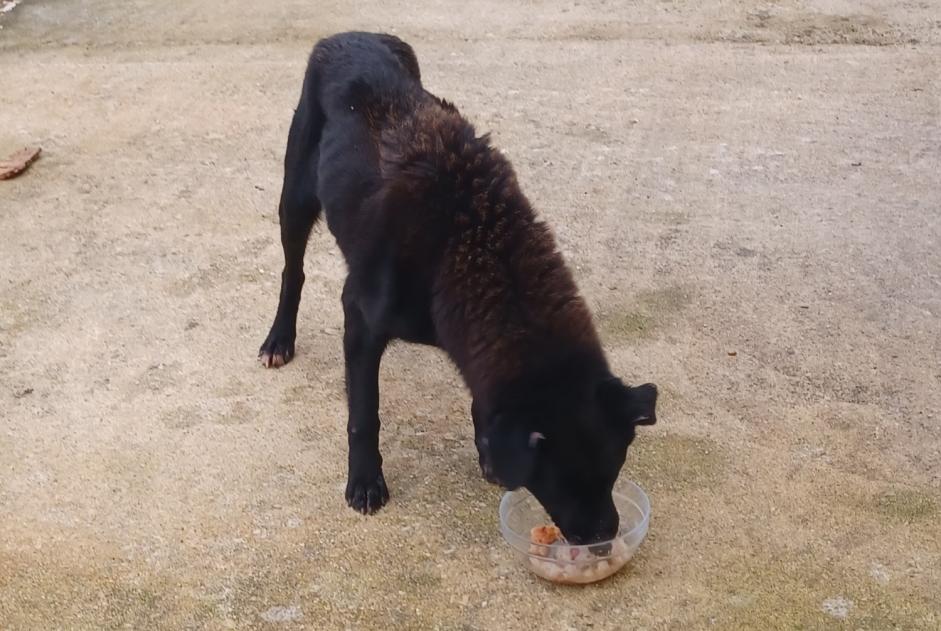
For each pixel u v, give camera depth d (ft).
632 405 6.82
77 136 12.77
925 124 12.25
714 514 7.79
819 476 8.05
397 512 7.91
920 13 15.46
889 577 7.36
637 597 7.30
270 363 9.19
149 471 8.30
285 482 8.18
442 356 9.18
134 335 9.62
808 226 10.62
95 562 7.67
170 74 14.34
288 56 14.78
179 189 11.63
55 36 16.19
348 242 7.91
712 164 11.64
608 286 9.91
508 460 6.72
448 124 7.70
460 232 7.32
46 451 8.50
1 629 7.29
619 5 16.30
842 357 9.07
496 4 16.55
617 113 12.71
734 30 15.16
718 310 9.60
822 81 13.32
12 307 10.00
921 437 8.34
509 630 7.16
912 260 10.11
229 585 7.49
